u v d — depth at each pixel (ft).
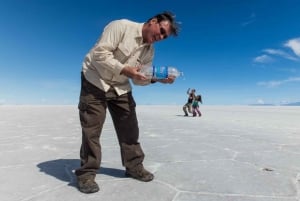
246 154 14.39
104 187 9.35
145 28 8.91
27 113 56.44
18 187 9.43
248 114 57.57
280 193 8.85
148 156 13.97
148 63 9.75
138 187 9.36
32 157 13.79
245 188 9.29
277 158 13.48
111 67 8.64
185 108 49.60
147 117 44.91
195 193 8.84
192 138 20.08
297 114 58.39
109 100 9.52
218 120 38.58
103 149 15.90
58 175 10.75
